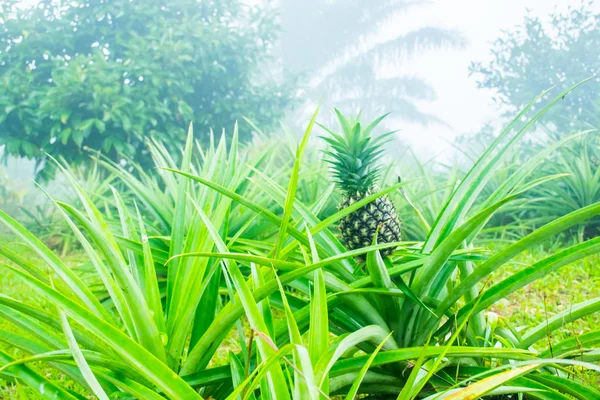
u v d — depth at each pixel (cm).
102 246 163
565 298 477
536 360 140
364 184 240
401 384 207
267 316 172
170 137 1133
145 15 1234
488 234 828
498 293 188
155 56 1109
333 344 178
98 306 182
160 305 206
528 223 797
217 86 1251
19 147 1076
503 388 161
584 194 751
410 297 191
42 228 973
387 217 239
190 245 220
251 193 471
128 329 187
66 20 1178
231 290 187
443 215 224
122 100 1009
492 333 232
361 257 242
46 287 154
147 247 214
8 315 174
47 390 155
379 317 206
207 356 191
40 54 1151
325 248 230
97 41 1255
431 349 164
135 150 1080
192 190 309
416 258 230
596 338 193
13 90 1041
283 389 137
